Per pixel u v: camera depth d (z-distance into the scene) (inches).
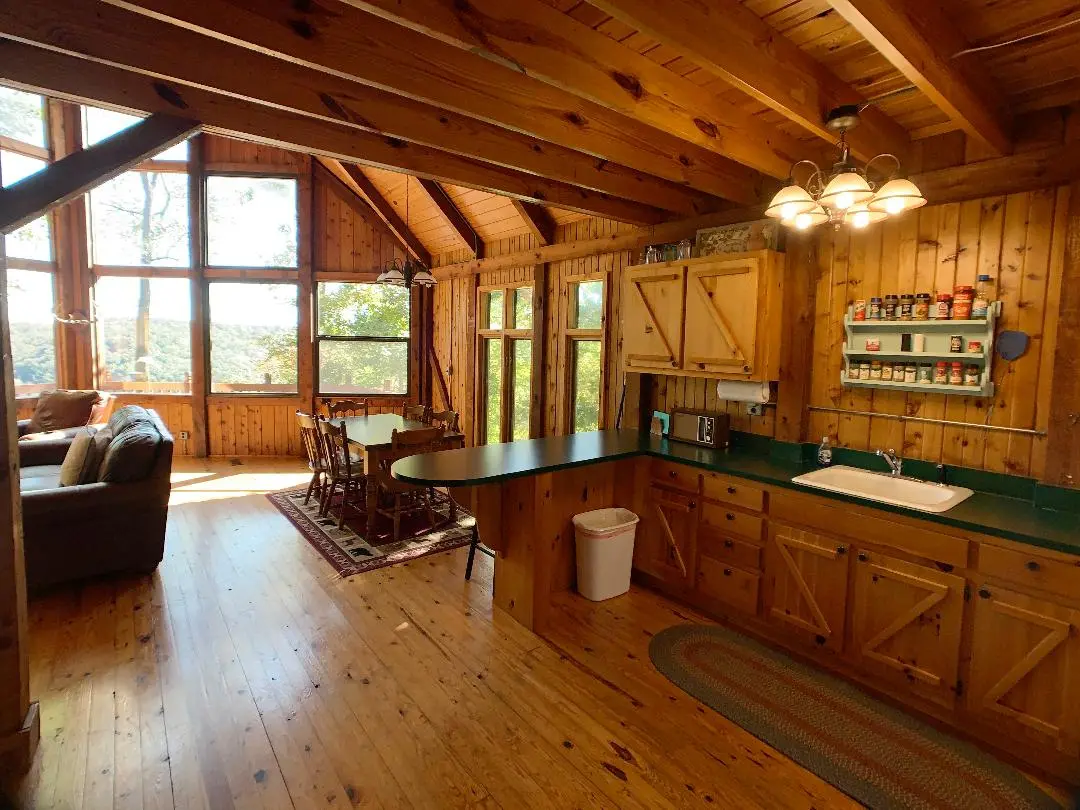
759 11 75.9
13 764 78.3
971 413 106.0
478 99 88.4
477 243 242.1
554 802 76.3
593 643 116.6
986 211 102.7
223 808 73.4
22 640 80.6
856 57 86.1
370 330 288.2
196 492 217.5
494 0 70.1
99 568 133.9
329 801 75.1
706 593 128.5
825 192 80.4
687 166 120.1
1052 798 79.2
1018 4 72.5
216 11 65.6
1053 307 95.8
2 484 76.9
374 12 62.1
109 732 86.7
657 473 138.9
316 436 189.5
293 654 109.2
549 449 135.9
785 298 130.3
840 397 124.8
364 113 92.9
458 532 179.0
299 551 160.9
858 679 104.3
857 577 101.6
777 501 113.4
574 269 193.9
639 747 87.0
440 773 80.6
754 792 79.1
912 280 112.7
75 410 219.9
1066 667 79.2
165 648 110.0
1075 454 91.7
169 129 87.2
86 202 251.0
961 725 91.4
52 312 246.5
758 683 103.7
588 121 102.4
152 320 268.4
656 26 65.6
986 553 85.7
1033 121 95.6
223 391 279.4
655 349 147.6
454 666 107.0
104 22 70.7
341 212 280.5
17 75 74.2
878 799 78.2
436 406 283.6
